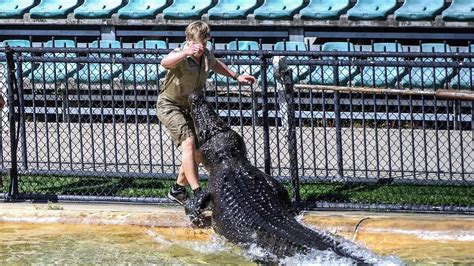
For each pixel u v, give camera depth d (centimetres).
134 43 3297
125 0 3391
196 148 1780
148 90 2133
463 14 3119
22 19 3356
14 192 1989
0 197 1992
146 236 1750
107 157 2270
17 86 2014
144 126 2359
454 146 2180
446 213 1828
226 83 2095
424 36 3177
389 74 2370
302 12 3181
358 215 1808
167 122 1772
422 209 1842
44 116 2258
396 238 1686
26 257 1642
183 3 3347
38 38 3425
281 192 1689
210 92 2159
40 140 2370
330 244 1545
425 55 1870
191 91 1759
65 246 1703
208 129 1725
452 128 2183
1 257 1644
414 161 1983
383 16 3152
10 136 1984
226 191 1669
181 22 3253
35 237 1762
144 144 2306
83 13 3300
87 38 3394
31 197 1986
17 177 2000
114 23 3291
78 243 1720
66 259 1628
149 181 2089
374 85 1977
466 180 1973
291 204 1706
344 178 2014
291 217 1631
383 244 1673
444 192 1953
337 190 1978
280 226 1584
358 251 1544
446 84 1972
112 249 1681
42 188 2055
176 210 1862
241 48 3200
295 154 1894
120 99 2294
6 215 1858
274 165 2170
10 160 2105
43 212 1853
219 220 1662
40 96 2348
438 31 3192
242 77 1823
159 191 2008
